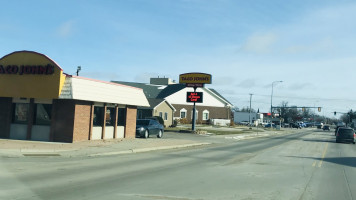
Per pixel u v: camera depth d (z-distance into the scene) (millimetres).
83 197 8203
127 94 27688
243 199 8586
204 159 17391
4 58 22438
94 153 17422
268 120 122188
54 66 21359
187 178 11469
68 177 10805
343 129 38156
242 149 24484
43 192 8602
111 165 13938
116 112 26703
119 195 8570
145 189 9438
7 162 13633
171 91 71188
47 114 22453
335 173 13977
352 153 24594
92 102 23453
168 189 9547
